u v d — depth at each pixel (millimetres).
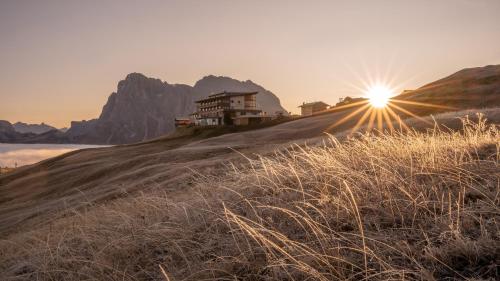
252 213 4758
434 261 2918
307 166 6656
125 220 5617
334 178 5254
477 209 3521
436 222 3436
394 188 4621
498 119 23891
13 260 5934
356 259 3205
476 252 2842
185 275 3592
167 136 115188
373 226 3775
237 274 3455
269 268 3295
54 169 64500
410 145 6699
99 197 21359
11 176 70312
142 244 4602
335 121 64812
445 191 4238
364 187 4836
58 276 4410
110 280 3938
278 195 5312
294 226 4152
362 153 6625
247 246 3816
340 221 3992
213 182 7656
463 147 6238
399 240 3320
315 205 4551
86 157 76312
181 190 9969
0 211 35875
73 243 5504
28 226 15984
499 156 5164
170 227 4773
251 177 6531
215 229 4586
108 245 4637
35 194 44656
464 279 2646
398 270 2695
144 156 45812
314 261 3227
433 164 4996
